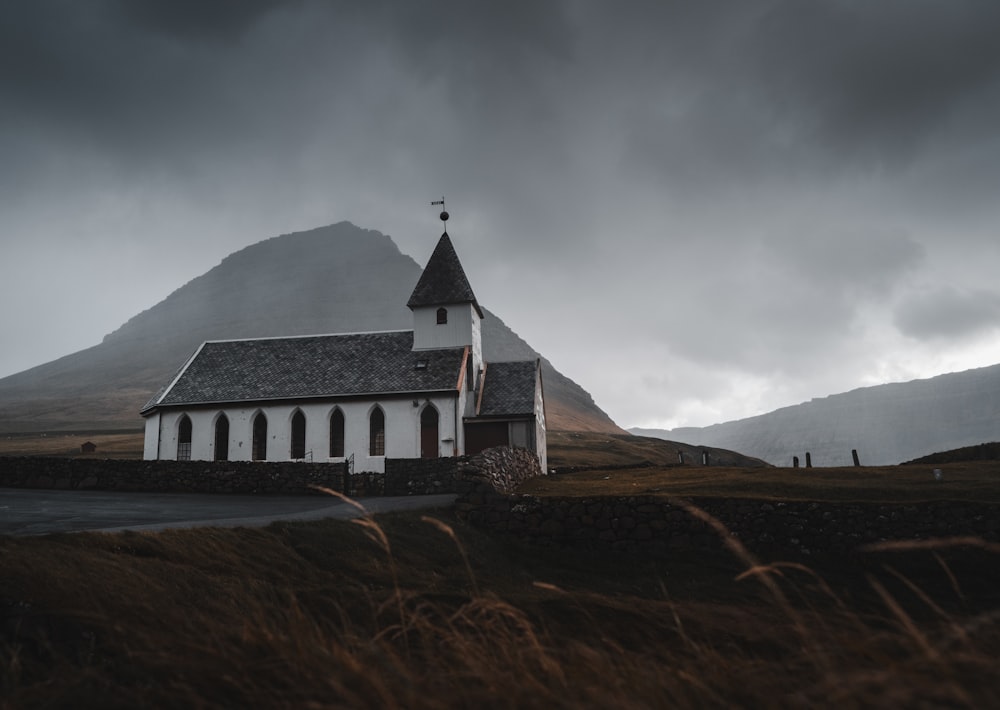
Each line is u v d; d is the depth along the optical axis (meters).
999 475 26.91
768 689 5.13
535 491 30.03
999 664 4.71
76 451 102.44
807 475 30.11
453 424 43.00
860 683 4.50
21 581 9.41
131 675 6.79
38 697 6.14
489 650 6.48
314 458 43.25
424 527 20.58
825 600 16.38
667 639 8.50
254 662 5.95
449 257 51.25
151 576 11.05
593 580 19.41
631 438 144.75
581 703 4.88
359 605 10.25
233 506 24.61
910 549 20.44
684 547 22.09
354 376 46.12
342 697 5.10
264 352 50.00
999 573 18.78
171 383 46.88
